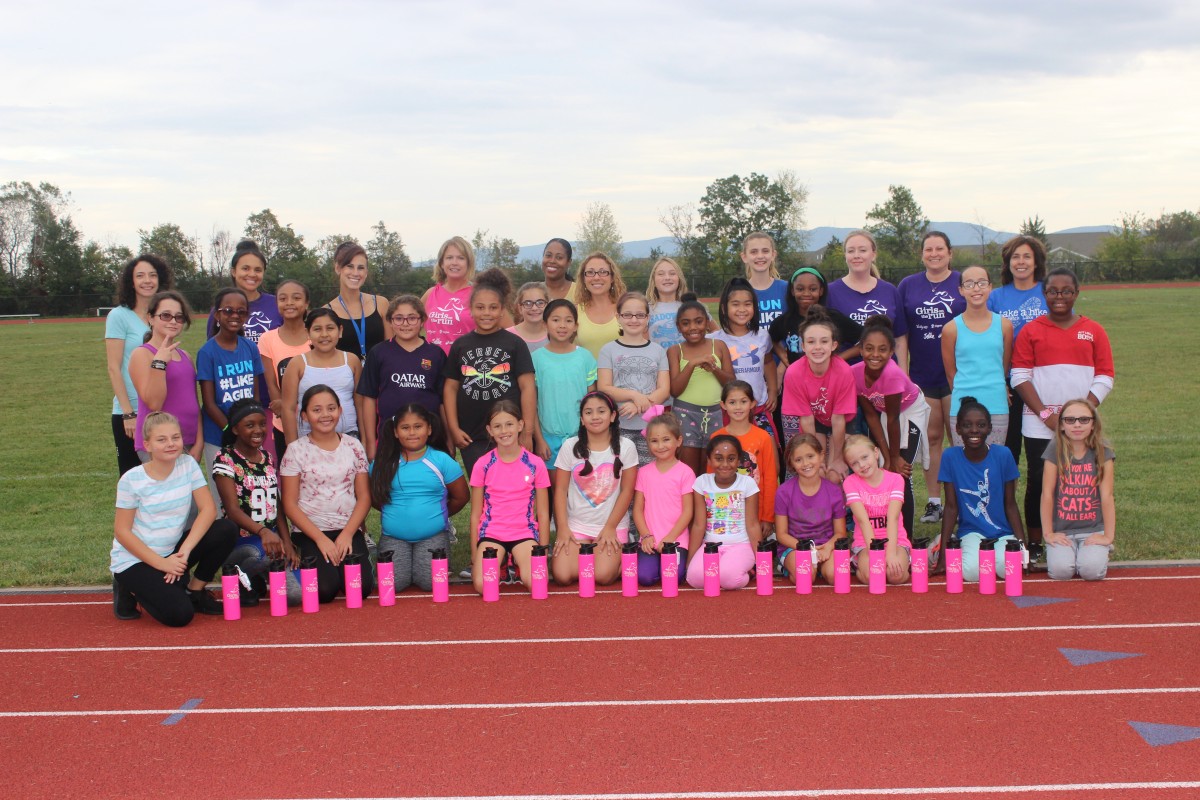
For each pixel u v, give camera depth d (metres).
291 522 7.67
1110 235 75.25
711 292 57.50
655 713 4.83
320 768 4.36
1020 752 4.32
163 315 7.16
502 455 7.45
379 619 6.54
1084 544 6.96
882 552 6.79
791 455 7.30
